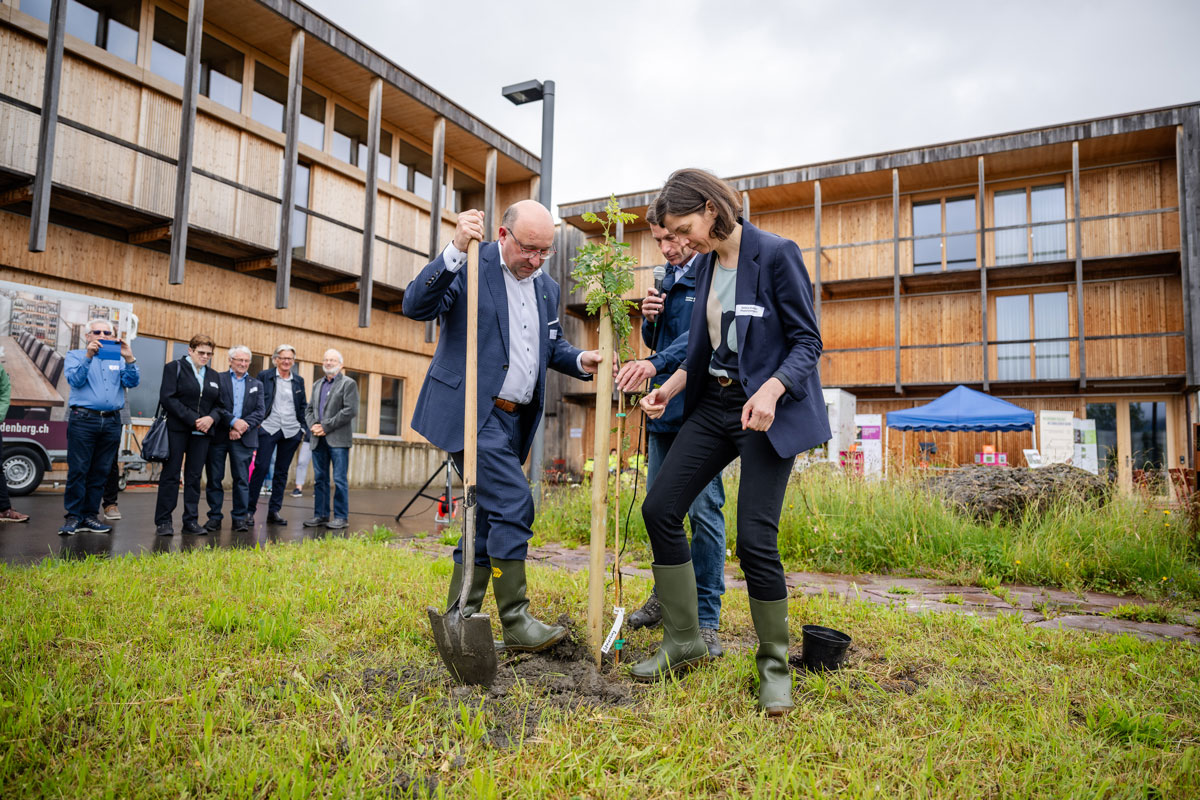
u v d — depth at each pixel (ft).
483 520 9.14
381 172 53.16
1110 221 56.29
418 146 55.98
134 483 36.94
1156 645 10.03
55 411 30.96
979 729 6.77
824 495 21.74
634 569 17.04
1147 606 14.11
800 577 17.21
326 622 10.05
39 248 30.14
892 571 18.16
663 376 10.73
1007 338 59.21
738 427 8.04
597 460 8.55
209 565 14.34
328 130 48.62
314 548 17.63
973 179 60.18
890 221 62.85
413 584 12.83
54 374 31.22
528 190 63.16
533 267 8.96
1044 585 17.01
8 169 30.66
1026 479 23.22
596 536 8.45
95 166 34.83
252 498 25.40
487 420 8.84
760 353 7.77
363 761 5.82
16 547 17.44
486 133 55.42
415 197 54.44
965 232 55.88
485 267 8.99
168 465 21.15
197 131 39.86
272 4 39.70
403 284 52.90
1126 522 19.38
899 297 57.72
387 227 52.11
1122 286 56.24
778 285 7.75
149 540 19.74
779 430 7.60
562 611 11.38
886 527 19.21
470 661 7.43
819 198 59.57
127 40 37.40
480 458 8.73
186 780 5.47
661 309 11.10
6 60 32.30
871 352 62.18
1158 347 54.13
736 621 11.16
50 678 7.40
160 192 37.52
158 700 6.97
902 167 57.67
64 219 35.01
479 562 9.17
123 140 34.76
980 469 24.90
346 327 49.98
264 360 44.50
